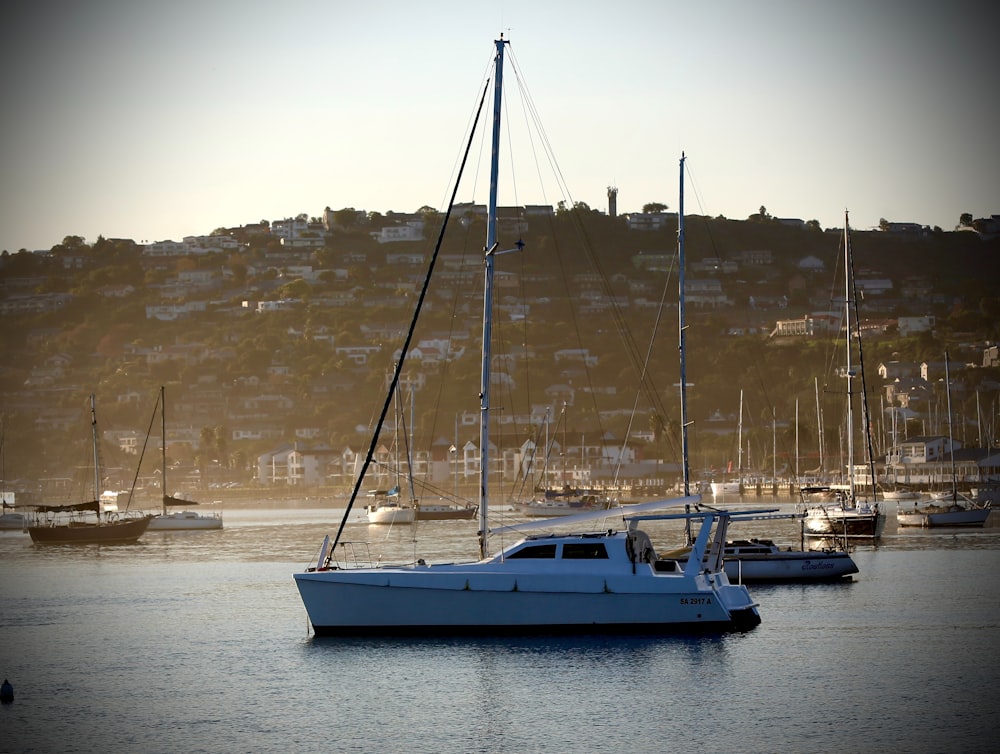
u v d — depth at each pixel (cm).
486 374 12200
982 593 14775
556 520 11900
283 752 8494
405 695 9731
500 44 12656
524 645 11150
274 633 12581
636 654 10844
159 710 9575
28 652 11950
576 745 8500
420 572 11344
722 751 8338
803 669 10412
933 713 9131
